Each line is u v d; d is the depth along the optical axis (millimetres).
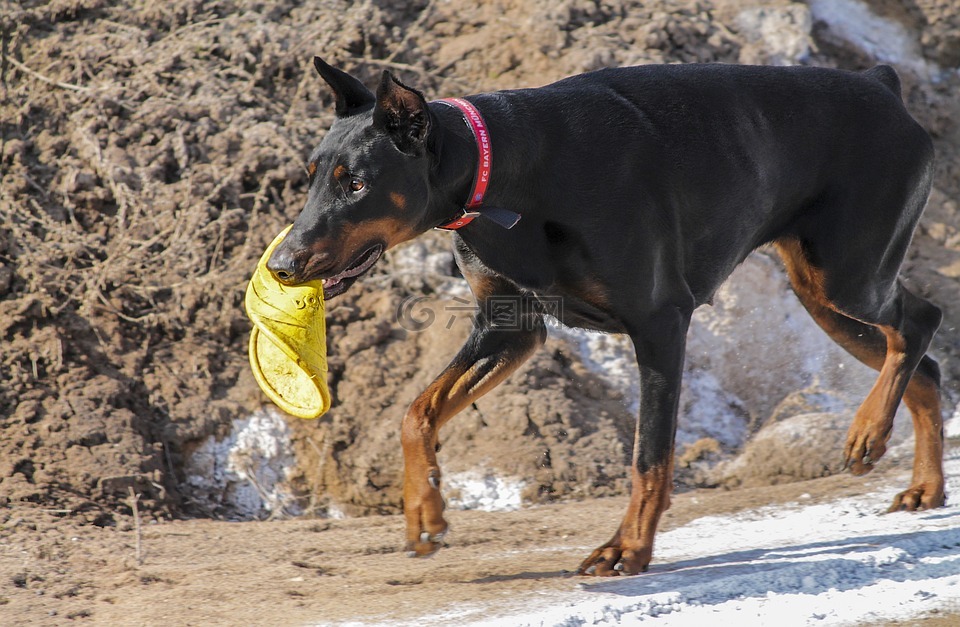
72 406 10016
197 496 10086
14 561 7621
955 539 6906
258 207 11930
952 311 13133
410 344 11219
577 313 7035
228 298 11234
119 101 12711
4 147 12227
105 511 9094
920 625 5609
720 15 15023
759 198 7430
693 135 7059
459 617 6004
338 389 10867
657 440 6793
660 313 6898
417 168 6168
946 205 14398
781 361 12312
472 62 13844
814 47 14953
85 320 10828
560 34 14000
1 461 9367
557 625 5691
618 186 6695
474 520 9141
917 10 16531
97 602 6812
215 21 13727
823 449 10688
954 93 15883
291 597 6699
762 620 5766
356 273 6332
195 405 10500
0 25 13391
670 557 7480
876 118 7750
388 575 7195
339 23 13891
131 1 13961
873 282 7816
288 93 13258
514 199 6547
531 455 10336
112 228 11789
